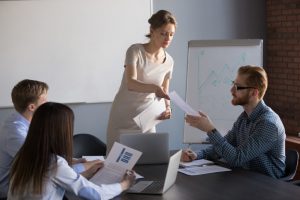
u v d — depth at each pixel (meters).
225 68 4.16
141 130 3.32
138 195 2.36
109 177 2.45
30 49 4.43
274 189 2.44
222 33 5.23
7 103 4.41
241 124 3.12
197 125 2.90
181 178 2.67
